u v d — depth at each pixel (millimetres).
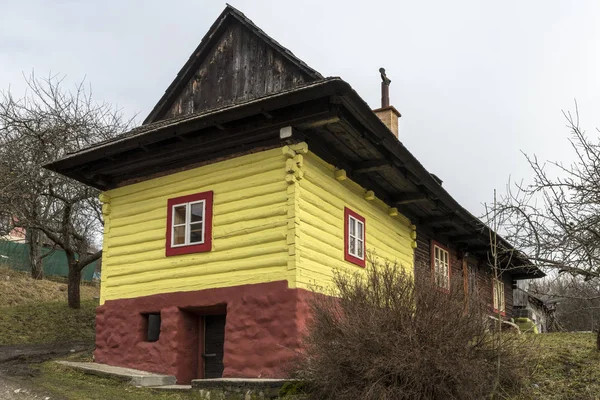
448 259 16484
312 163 9875
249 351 9078
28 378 9469
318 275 9531
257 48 11914
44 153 17156
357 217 11211
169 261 10531
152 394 8656
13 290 22141
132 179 11672
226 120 9281
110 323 11109
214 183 10336
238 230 9758
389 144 9805
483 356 7156
